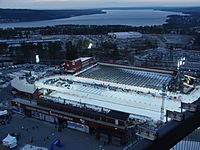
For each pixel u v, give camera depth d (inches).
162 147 385.7
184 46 7076.8
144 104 2265.0
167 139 394.0
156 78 3125.0
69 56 4707.2
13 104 2539.4
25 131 2144.4
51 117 2310.5
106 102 2349.9
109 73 3373.5
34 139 2003.0
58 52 5492.1
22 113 2491.4
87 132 2118.6
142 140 381.4
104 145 1920.5
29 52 5408.5
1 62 5068.9
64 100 2345.0
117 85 2795.3
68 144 1927.9
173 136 409.4
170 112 459.5
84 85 2797.7
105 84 2834.6
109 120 2006.6
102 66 3757.4
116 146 1905.8
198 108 478.9
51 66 4515.3
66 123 2253.9
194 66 4480.8
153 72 3395.7
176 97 2372.0
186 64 4658.0
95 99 2417.6
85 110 2151.8
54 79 3031.5
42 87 2738.7
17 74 3860.7
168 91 2559.1
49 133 2113.7
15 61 5098.4
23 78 3248.0
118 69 3577.8
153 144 371.9
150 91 2573.8
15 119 2393.0
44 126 2252.7
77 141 1980.8
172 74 3257.9
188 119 446.3
